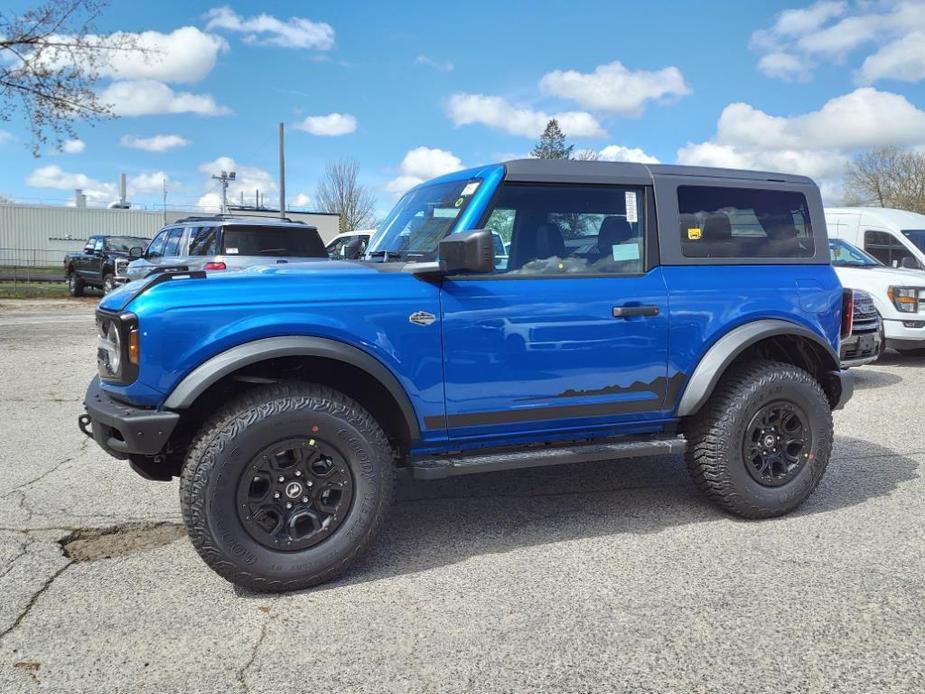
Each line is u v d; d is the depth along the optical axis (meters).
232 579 3.25
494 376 3.67
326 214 39.91
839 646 2.87
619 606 3.20
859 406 7.39
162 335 3.18
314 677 2.68
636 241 4.02
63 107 17.59
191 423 3.54
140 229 42.09
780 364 4.21
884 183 53.56
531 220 3.85
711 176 4.21
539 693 2.58
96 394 3.63
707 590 3.34
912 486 4.84
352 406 3.43
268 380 3.44
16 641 2.94
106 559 3.74
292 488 3.33
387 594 3.34
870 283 9.80
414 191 4.57
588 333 3.81
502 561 3.69
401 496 4.70
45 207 40.12
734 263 4.19
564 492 4.77
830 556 3.71
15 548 3.87
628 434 4.12
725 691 2.59
